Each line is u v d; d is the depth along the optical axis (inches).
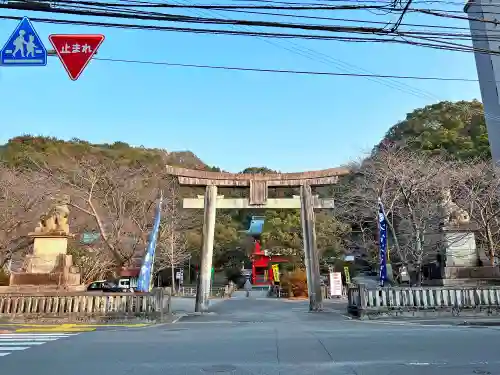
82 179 1232.8
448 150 1995.6
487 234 911.7
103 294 631.2
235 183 877.2
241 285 2276.1
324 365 275.1
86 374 253.9
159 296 639.1
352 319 643.5
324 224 1877.5
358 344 361.4
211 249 833.5
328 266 1717.5
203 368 268.4
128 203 1315.2
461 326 527.2
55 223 748.6
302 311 831.1
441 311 641.6
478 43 1267.2
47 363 289.1
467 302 650.2
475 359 291.1
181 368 268.8
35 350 347.6
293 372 255.9
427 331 460.4
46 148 2719.0
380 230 779.4
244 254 2389.3
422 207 978.7
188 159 3705.7
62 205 776.3
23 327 560.7
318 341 382.0
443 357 298.8
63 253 737.0
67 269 731.4
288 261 1990.7
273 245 2207.2
